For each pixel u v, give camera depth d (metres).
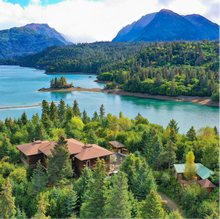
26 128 90.69
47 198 40.62
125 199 32.22
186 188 44.72
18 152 64.38
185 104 197.25
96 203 35.97
